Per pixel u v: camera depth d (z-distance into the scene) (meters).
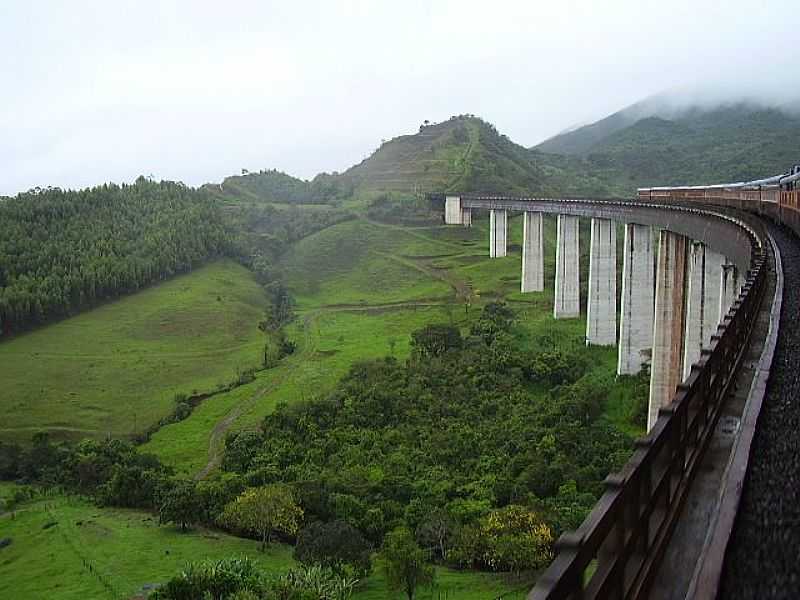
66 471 63.50
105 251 124.25
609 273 69.62
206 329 105.00
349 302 121.94
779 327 15.12
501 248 128.75
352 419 58.72
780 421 9.49
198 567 38.69
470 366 65.50
